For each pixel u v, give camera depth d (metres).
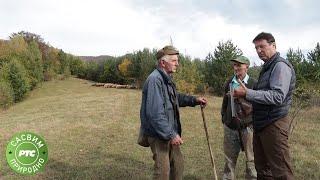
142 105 5.00
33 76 46.06
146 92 4.91
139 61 44.44
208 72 33.34
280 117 4.49
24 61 45.91
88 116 16.50
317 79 18.45
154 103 4.76
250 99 4.35
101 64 56.75
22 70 38.34
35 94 42.12
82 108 20.14
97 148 9.72
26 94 39.78
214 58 32.56
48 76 54.88
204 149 9.37
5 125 15.38
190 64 34.81
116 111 18.06
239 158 8.15
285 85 4.35
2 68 37.50
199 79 33.47
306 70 19.62
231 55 31.67
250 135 5.88
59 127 13.39
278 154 4.50
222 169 7.51
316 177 6.75
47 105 23.78
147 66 41.12
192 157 8.53
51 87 47.56
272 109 4.48
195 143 10.12
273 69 4.45
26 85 38.38
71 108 20.59
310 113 14.86
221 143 10.08
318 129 11.84
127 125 13.61
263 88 4.55
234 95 4.46
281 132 4.48
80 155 8.96
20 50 47.44
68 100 26.22
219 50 32.12
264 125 4.55
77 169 7.69
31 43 51.97
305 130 11.63
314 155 8.40
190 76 33.19
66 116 16.97
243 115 5.84
